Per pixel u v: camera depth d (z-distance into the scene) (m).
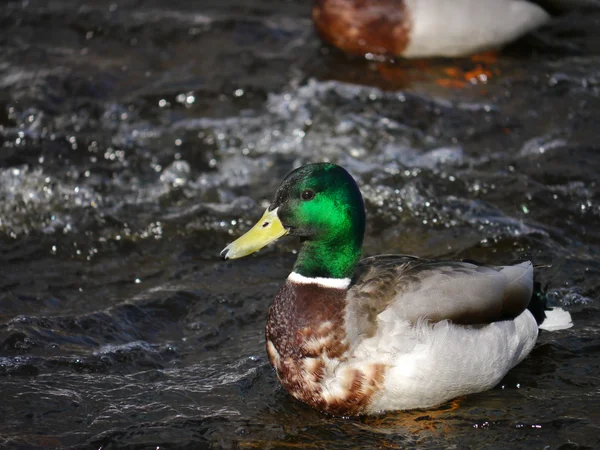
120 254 10.99
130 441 7.58
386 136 13.69
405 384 7.38
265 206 12.08
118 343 9.13
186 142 13.62
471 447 7.40
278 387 8.32
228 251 7.66
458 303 7.51
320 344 7.44
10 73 15.22
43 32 16.58
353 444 7.48
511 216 11.63
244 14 17.41
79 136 13.62
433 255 10.86
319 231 7.50
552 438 7.50
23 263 10.76
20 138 13.48
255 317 9.65
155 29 16.69
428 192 12.18
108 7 17.44
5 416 7.86
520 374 8.38
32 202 12.01
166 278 10.48
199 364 8.77
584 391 8.12
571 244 10.99
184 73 15.40
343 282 7.59
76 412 7.95
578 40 16.48
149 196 12.27
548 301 9.61
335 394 7.49
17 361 8.70
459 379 7.57
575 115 14.09
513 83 15.02
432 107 14.39
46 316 9.55
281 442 7.54
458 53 15.74
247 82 15.15
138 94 14.79
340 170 7.63
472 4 15.26
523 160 13.00
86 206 11.98
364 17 15.44
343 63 15.69
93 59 15.78
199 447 7.53
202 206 12.03
